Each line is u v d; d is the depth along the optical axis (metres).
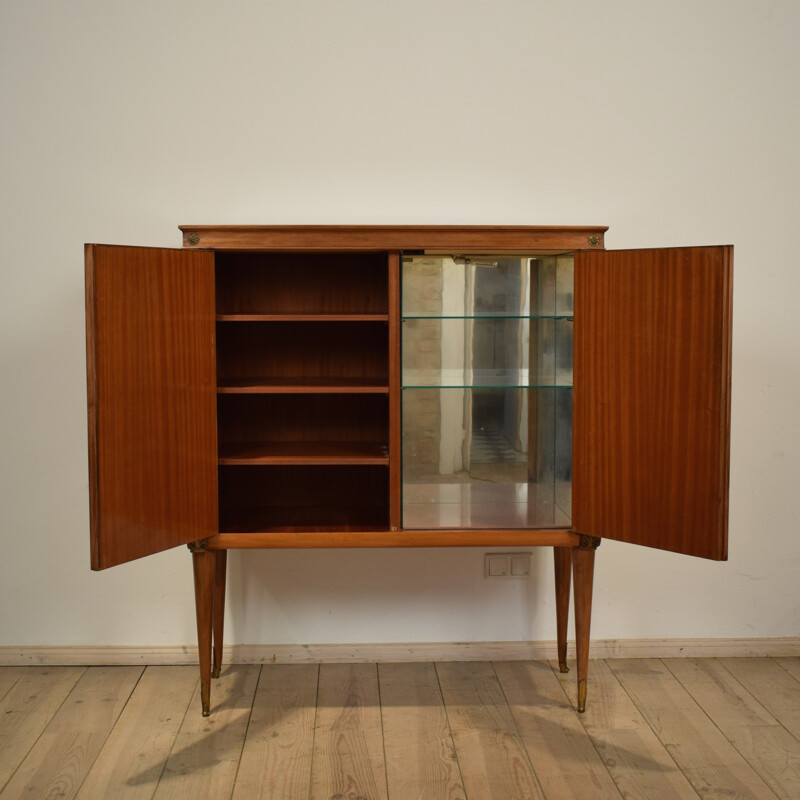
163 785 1.91
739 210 2.56
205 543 2.16
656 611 2.68
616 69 2.53
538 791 1.89
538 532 2.17
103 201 2.51
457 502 2.25
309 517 2.35
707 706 2.32
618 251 2.01
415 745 2.10
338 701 2.35
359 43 2.51
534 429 2.26
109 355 1.86
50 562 2.59
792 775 1.96
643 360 1.99
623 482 2.05
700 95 2.54
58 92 2.47
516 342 2.24
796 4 2.52
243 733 2.16
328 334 2.48
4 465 2.55
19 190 2.49
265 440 2.50
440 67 2.52
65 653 2.60
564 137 2.55
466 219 2.56
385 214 2.55
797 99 2.54
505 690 2.42
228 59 2.50
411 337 2.21
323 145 2.53
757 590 2.67
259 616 2.64
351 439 2.50
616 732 2.17
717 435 1.90
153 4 2.48
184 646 2.62
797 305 2.58
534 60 2.53
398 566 2.64
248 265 2.46
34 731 2.17
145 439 1.96
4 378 2.53
